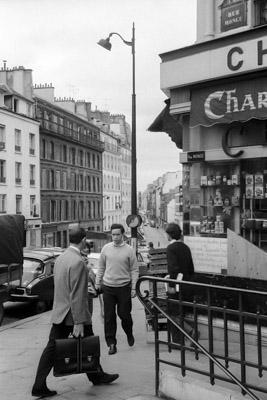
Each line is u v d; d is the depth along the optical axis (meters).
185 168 9.70
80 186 65.38
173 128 11.68
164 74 9.19
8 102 46.66
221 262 8.45
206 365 5.29
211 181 9.29
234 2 8.55
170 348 4.98
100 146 73.06
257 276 6.61
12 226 12.13
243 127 8.53
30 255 14.98
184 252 6.96
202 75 8.55
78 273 5.25
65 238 58.97
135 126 22.70
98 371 5.39
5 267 11.99
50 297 14.69
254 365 4.20
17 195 46.94
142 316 10.67
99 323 10.09
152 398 5.04
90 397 5.21
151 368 6.29
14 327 10.03
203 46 8.54
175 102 9.23
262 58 7.70
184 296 5.93
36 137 50.94
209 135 9.04
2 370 6.44
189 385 4.73
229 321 5.73
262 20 8.32
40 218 50.72
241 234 8.92
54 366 5.20
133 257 7.19
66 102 68.81
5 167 44.97
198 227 9.55
